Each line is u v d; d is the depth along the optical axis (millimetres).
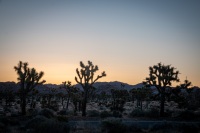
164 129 15711
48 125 14102
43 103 50594
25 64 29281
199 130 15266
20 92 29188
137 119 26594
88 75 30891
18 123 19500
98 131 15180
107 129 15133
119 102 46188
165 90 32625
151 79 30906
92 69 31000
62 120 20109
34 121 16609
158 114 30922
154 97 31750
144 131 16109
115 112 30688
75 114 32562
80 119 25562
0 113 33469
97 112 30922
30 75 29141
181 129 15320
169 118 27812
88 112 31984
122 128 15117
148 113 30172
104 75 31062
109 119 15742
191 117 27578
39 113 25234
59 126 14430
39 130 13977
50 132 13789
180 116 28703
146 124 20469
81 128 16531
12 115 27688
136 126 16438
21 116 26281
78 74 30984
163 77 30406
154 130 16328
